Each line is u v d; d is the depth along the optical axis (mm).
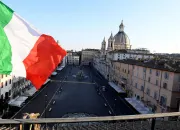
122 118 6016
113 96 79375
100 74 161125
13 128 6508
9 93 57312
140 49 162625
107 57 137250
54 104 62344
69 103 64938
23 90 72375
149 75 58125
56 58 8102
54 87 91125
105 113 56094
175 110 46000
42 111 54281
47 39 8094
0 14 7281
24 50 7508
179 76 45469
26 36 7656
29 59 7559
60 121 5484
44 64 7801
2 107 48125
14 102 52281
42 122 5391
